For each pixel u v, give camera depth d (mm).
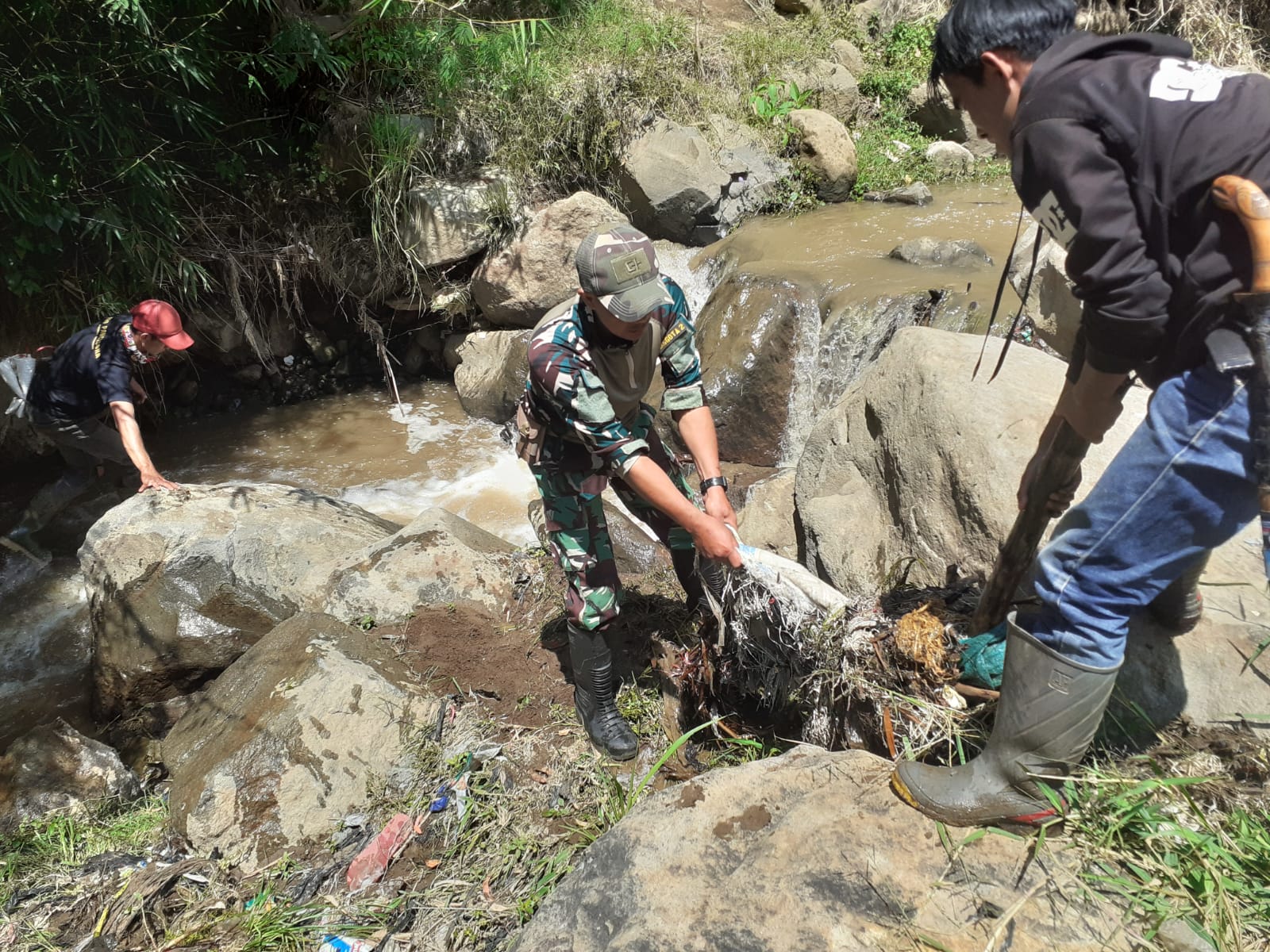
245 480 6320
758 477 5949
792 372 6090
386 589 3936
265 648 3588
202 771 3168
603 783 3061
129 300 6578
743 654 3012
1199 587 2645
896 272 6367
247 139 7070
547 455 2893
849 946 1854
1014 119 1748
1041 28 1706
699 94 8578
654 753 3176
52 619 5113
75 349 5012
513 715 3387
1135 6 8828
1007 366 3459
